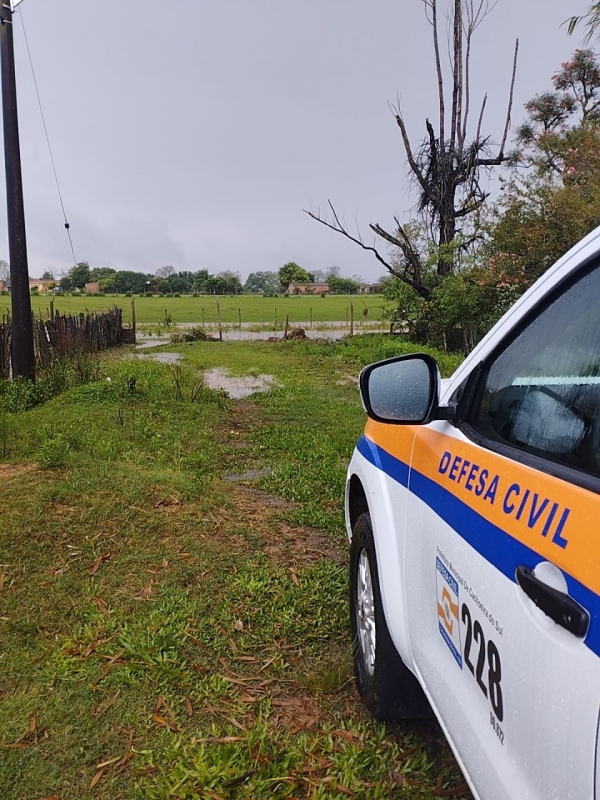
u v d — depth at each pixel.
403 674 2.56
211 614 3.65
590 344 1.49
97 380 11.91
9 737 2.68
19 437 7.40
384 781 2.42
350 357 20.23
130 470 6.20
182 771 2.45
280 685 3.04
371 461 2.94
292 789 2.38
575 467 1.38
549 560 1.28
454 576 1.79
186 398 10.70
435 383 2.04
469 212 20.33
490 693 1.52
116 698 2.92
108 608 3.71
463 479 1.85
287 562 4.36
